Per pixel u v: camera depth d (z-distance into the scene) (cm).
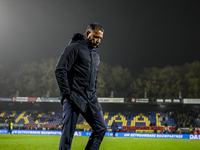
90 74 316
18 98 4284
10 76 5472
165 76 5288
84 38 324
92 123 321
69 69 308
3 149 954
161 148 1248
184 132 3225
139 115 4288
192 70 5112
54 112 4475
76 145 1266
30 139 1745
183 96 5091
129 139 2133
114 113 4425
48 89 5328
